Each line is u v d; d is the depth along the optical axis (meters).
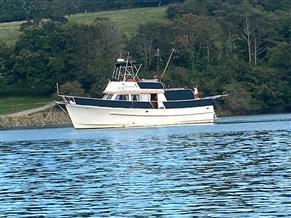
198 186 96.19
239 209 80.62
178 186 96.88
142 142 172.50
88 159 137.00
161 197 89.50
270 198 85.56
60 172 117.94
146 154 141.12
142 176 108.06
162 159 130.25
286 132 186.25
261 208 80.50
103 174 112.56
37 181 108.06
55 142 186.12
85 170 119.06
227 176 103.81
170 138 181.62
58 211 84.00
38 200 91.25
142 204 85.62
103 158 137.50
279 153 131.50
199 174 107.19
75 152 153.38
